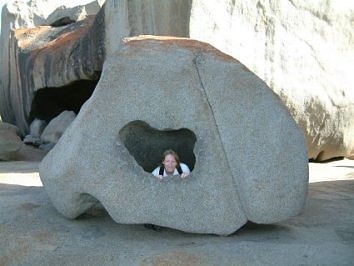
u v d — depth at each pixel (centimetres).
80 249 434
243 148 453
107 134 460
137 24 895
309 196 620
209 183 451
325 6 953
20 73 1541
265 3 866
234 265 400
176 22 793
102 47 1052
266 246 430
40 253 437
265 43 865
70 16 1661
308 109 920
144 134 496
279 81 877
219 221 450
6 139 1154
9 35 1661
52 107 1527
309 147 966
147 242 444
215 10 803
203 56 466
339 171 840
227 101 461
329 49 956
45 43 1500
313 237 462
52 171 482
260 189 443
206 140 455
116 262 411
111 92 462
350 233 476
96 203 490
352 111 980
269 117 461
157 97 460
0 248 453
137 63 462
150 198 451
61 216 507
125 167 454
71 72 1234
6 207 538
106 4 1024
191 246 431
